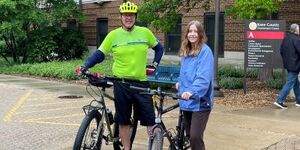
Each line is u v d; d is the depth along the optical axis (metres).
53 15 23.50
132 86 5.63
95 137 5.85
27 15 22.25
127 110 6.23
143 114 6.18
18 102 12.23
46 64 20.36
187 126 5.76
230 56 19.70
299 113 9.94
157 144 5.22
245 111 10.16
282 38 12.26
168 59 22.52
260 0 11.85
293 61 10.37
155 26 14.23
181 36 21.81
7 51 25.84
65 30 24.98
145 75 6.26
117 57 6.15
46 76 18.89
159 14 14.52
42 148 7.34
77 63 20.69
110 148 7.15
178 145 5.84
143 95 6.10
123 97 6.14
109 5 26.69
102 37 27.69
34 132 8.52
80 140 5.59
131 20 6.09
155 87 13.41
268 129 8.38
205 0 17.25
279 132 8.16
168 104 10.84
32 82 17.11
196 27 5.34
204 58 5.30
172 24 14.31
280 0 12.76
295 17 17.45
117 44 6.11
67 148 7.30
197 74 5.29
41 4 23.72
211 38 20.48
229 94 12.56
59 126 9.05
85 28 28.58
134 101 6.19
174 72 13.13
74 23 28.39
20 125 9.19
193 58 5.39
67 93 13.88
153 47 6.38
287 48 10.46
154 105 6.21
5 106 11.60
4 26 21.83
